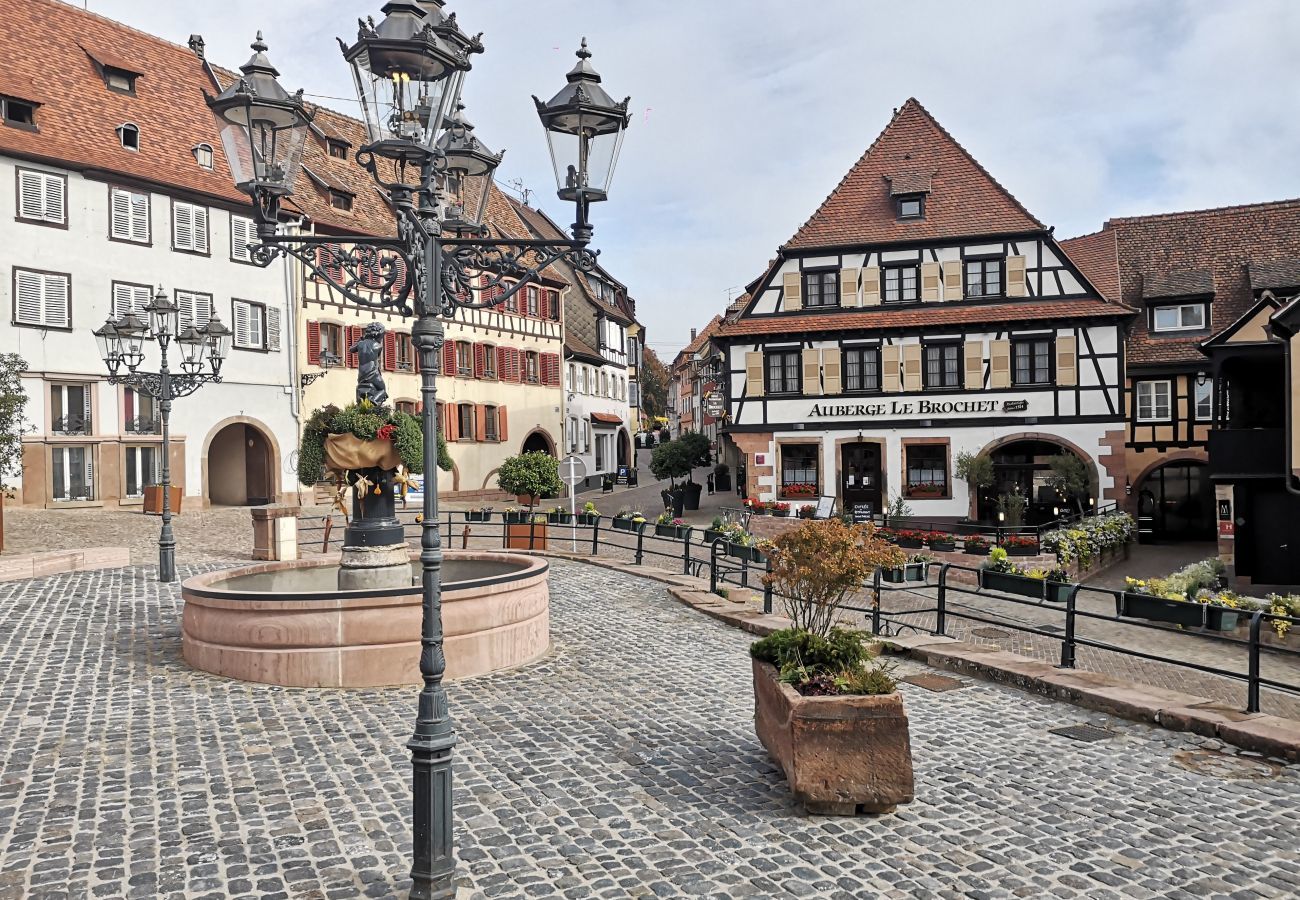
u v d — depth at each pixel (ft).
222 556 61.16
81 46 92.89
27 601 44.32
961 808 20.34
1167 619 40.96
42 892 16.44
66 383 82.23
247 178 19.17
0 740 24.75
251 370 96.17
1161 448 100.27
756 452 100.17
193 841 18.60
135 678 31.07
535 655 35.24
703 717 27.48
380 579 34.60
